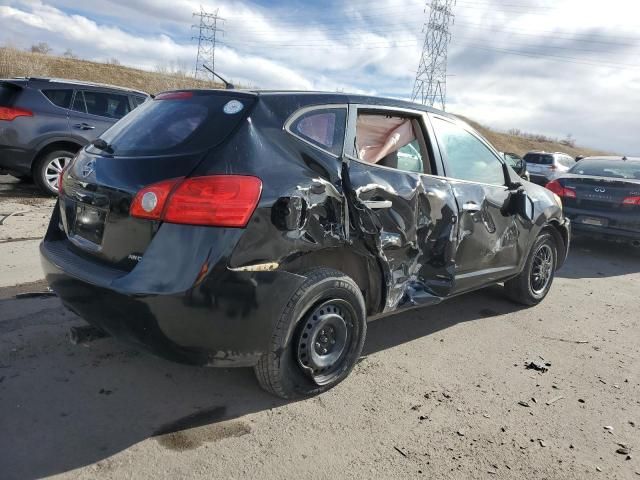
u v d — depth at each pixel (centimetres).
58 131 820
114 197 270
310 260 296
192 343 254
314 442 269
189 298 245
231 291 253
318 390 310
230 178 255
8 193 845
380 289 335
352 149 323
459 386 341
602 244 909
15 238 595
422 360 376
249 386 318
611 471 266
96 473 236
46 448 249
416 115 381
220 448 259
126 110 905
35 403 284
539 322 475
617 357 409
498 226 432
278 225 266
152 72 4525
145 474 237
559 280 643
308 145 299
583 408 326
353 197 306
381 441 275
